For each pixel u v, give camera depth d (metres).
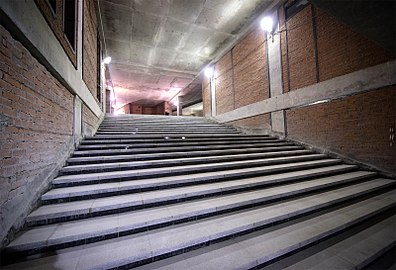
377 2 1.79
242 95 9.09
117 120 8.27
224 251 2.02
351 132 5.13
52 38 2.76
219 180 3.57
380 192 3.89
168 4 6.82
